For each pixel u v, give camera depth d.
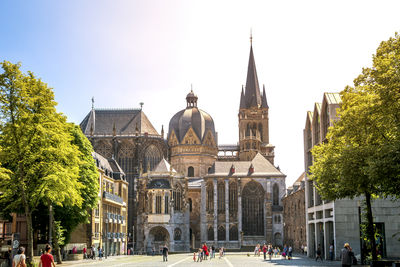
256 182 153.12
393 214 62.47
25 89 45.81
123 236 118.38
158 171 142.62
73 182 49.84
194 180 171.25
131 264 60.34
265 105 199.38
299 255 98.75
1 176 43.59
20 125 45.34
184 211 142.88
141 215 140.38
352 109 38.66
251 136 191.12
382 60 36.00
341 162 38.72
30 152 46.81
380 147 34.81
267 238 148.00
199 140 177.25
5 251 51.34
